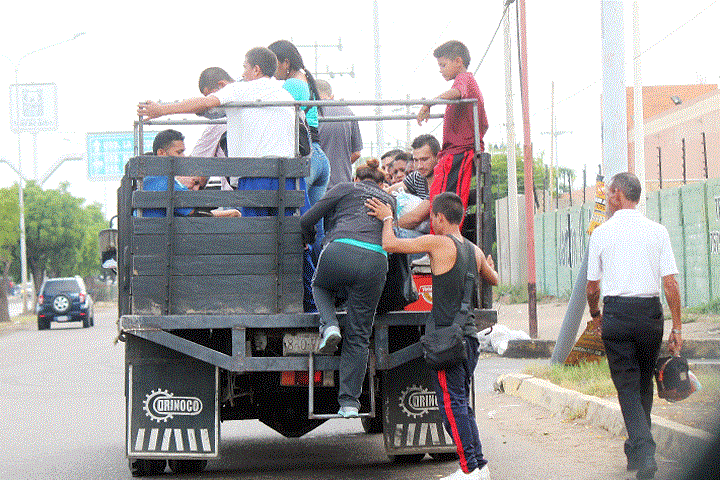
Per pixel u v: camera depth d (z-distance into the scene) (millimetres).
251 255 10023
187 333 10281
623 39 16703
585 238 42062
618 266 10070
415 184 13266
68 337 45344
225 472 11336
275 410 11742
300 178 10727
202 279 9953
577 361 17359
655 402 13188
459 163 11734
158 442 10148
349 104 10891
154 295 9898
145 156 9977
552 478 10148
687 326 26469
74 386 22734
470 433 9484
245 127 10859
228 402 11586
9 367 28375
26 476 11320
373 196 9938
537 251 51000
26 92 88375
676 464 10508
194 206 10016
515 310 41938
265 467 11695
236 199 10078
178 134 12320
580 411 13852
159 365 10203
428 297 11508
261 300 10016
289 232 10086
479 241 10844
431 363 9359
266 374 10898
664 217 34219
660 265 10062
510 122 44312
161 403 10172
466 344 9531
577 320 17594
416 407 10820
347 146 14516
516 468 10781
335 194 9953
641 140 34688
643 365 10352
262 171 10133
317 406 11602
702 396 13211
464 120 11664
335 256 9750
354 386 9797
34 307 86312
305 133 11539
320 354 10047
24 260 76250
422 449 10789
